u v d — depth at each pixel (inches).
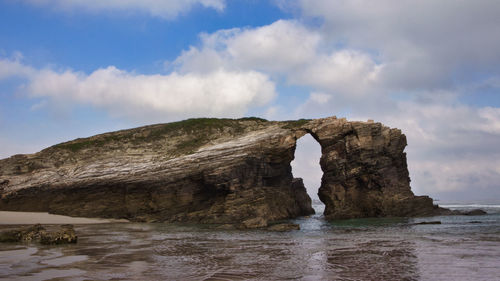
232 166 1941.4
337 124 2155.5
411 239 955.3
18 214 1936.5
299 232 1225.4
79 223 1780.3
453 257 658.2
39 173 2190.0
